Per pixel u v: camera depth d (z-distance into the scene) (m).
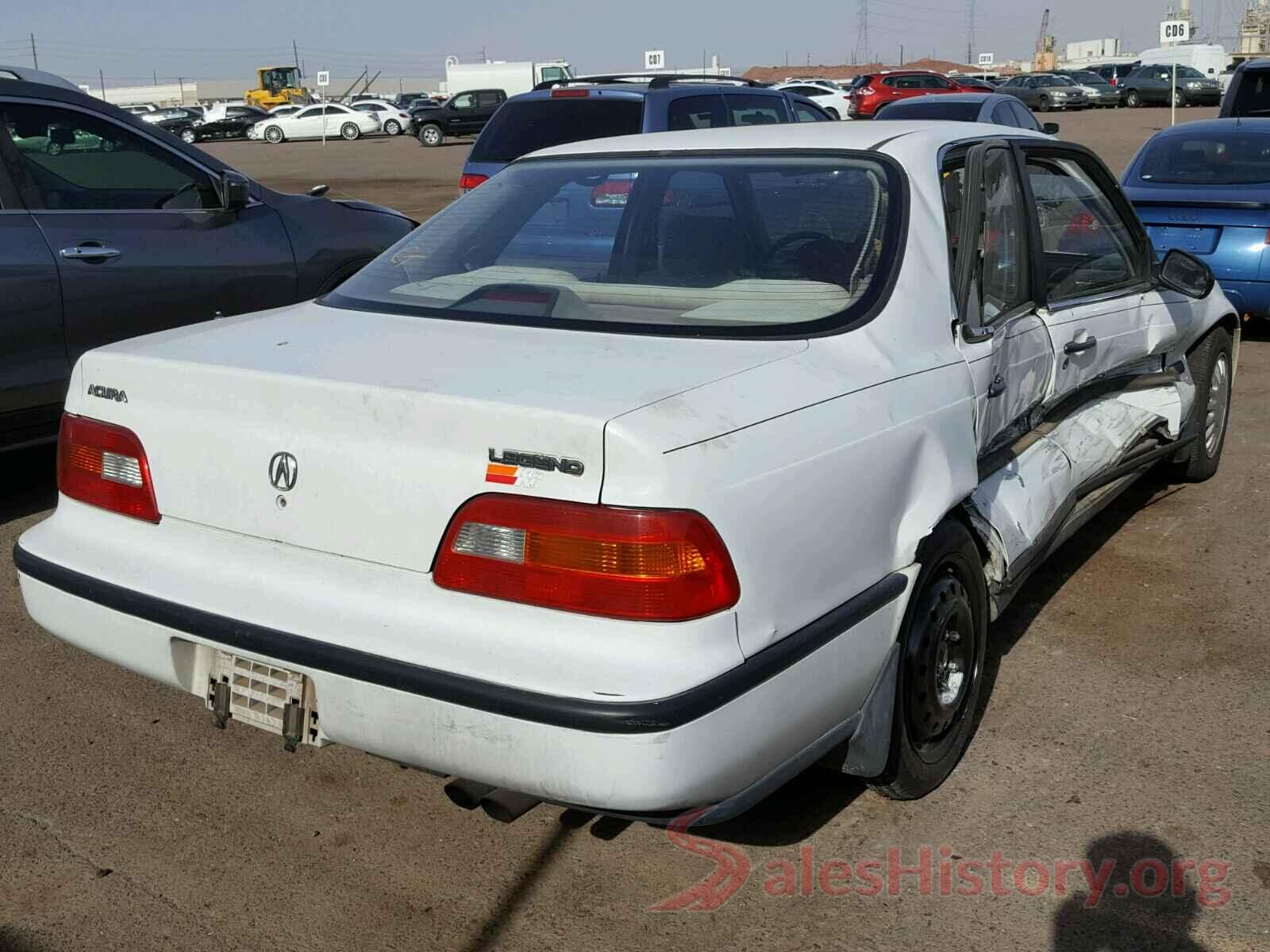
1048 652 4.02
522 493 2.33
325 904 2.79
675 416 2.36
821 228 3.18
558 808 3.18
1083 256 4.29
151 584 2.71
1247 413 6.88
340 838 3.04
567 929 2.71
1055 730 3.52
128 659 2.77
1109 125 33.50
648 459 2.27
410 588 2.45
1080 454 3.99
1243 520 5.21
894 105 14.82
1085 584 4.58
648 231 3.32
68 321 5.29
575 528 2.29
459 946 2.65
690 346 2.79
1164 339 4.71
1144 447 4.64
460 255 3.45
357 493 2.50
